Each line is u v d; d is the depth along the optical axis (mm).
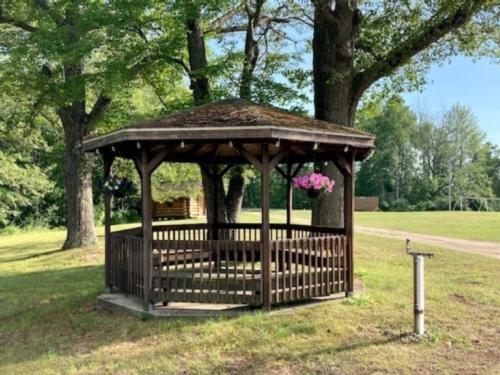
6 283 10781
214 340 5797
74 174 15539
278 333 5906
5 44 12922
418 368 4879
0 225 30469
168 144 6773
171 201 34219
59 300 8594
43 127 25469
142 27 11742
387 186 62719
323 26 10477
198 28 12328
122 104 15242
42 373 5141
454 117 61281
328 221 10094
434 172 62562
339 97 10312
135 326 6453
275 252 6773
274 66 13648
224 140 6418
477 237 18078
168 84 14211
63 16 12562
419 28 10297
